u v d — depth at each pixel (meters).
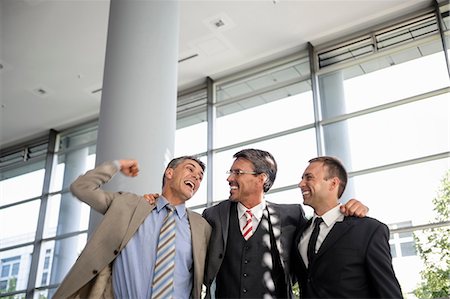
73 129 10.86
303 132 8.05
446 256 6.24
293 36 8.15
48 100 9.78
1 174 11.48
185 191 2.55
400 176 7.00
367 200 7.05
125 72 4.53
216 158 8.67
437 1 7.43
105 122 4.40
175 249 2.35
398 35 7.79
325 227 2.28
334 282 2.05
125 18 4.80
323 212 2.38
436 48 7.47
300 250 2.32
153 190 4.09
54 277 9.56
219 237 2.44
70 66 8.74
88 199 2.39
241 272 2.31
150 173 4.14
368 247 2.06
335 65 8.21
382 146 7.33
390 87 7.68
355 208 2.25
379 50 7.87
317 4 7.39
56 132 11.07
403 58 7.73
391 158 7.19
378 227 2.14
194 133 9.11
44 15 7.48
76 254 9.53
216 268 2.37
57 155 10.88
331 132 7.82
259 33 8.03
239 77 9.09
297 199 7.46
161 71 4.64
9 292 9.88
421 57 7.57
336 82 8.18
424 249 6.43
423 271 6.32
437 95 7.22
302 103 8.33
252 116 8.73
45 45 8.20
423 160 6.93
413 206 6.73
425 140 7.05
